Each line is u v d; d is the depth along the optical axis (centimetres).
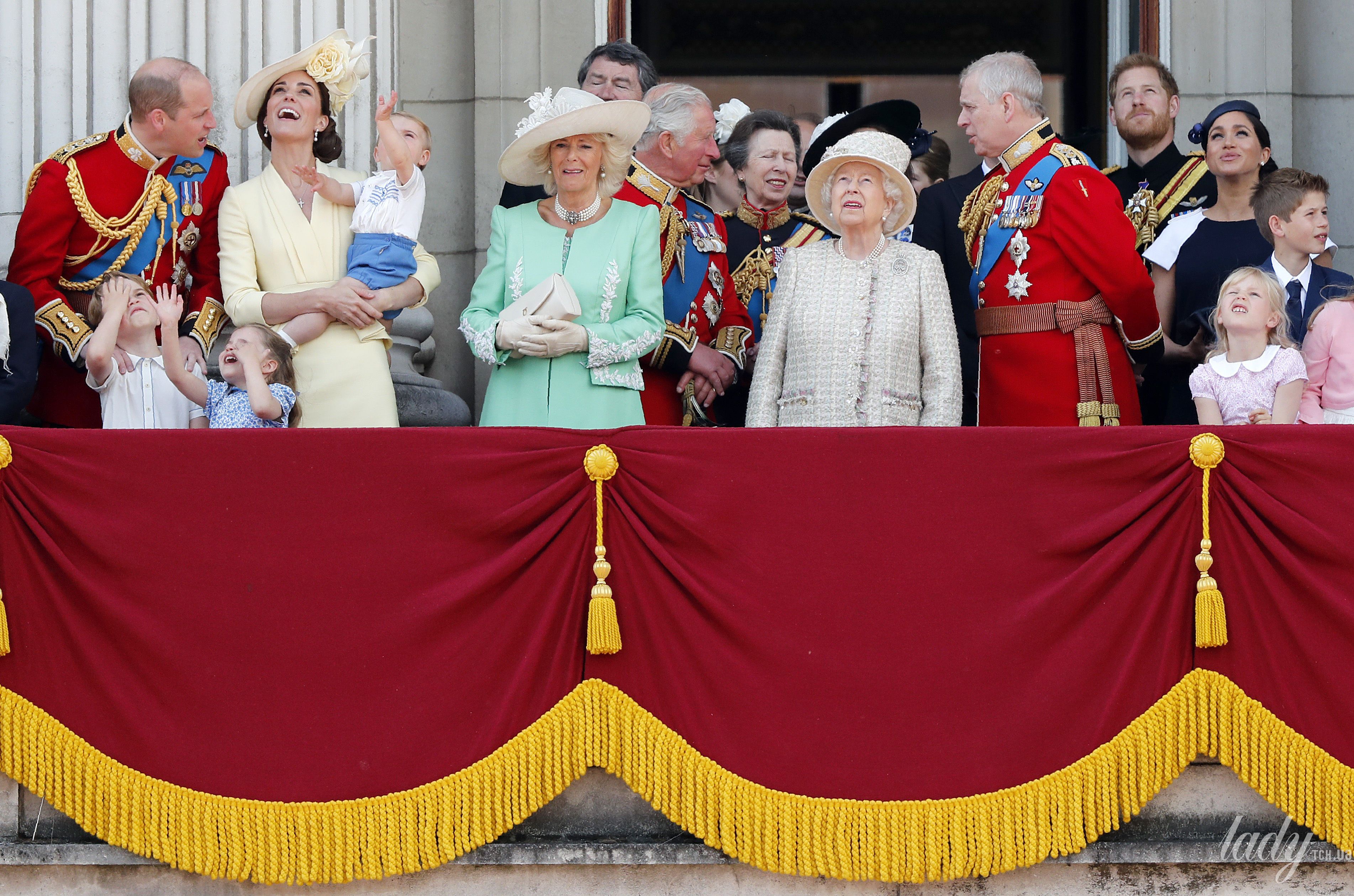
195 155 2308
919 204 2552
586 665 1891
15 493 1889
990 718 1869
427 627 1883
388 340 2258
